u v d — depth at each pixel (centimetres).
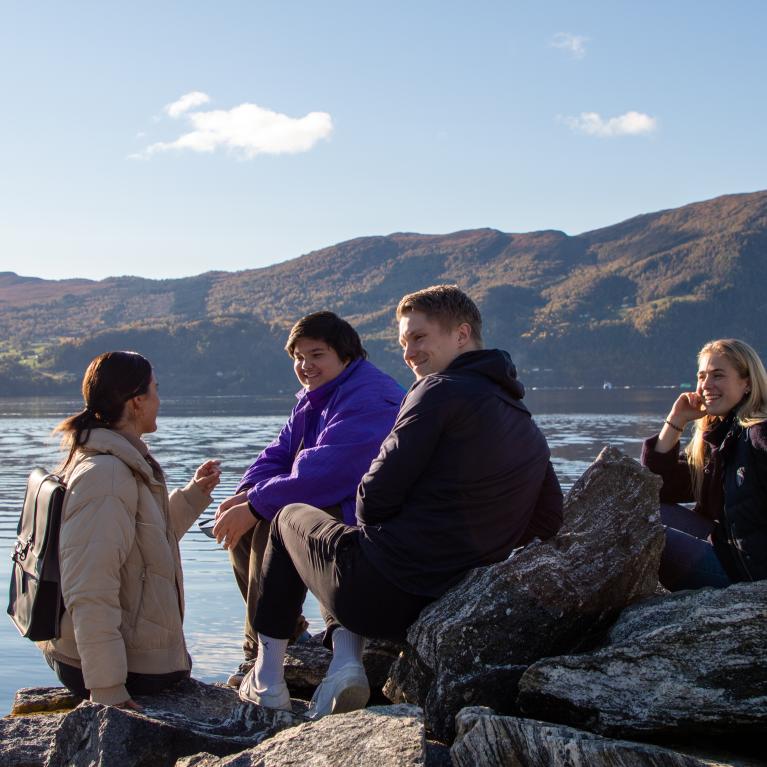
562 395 15438
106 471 330
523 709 293
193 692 349
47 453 4209
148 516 342
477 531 300
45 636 334
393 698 334
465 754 260
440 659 298
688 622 282
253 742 295
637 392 17250
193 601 972
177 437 5534
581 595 307
